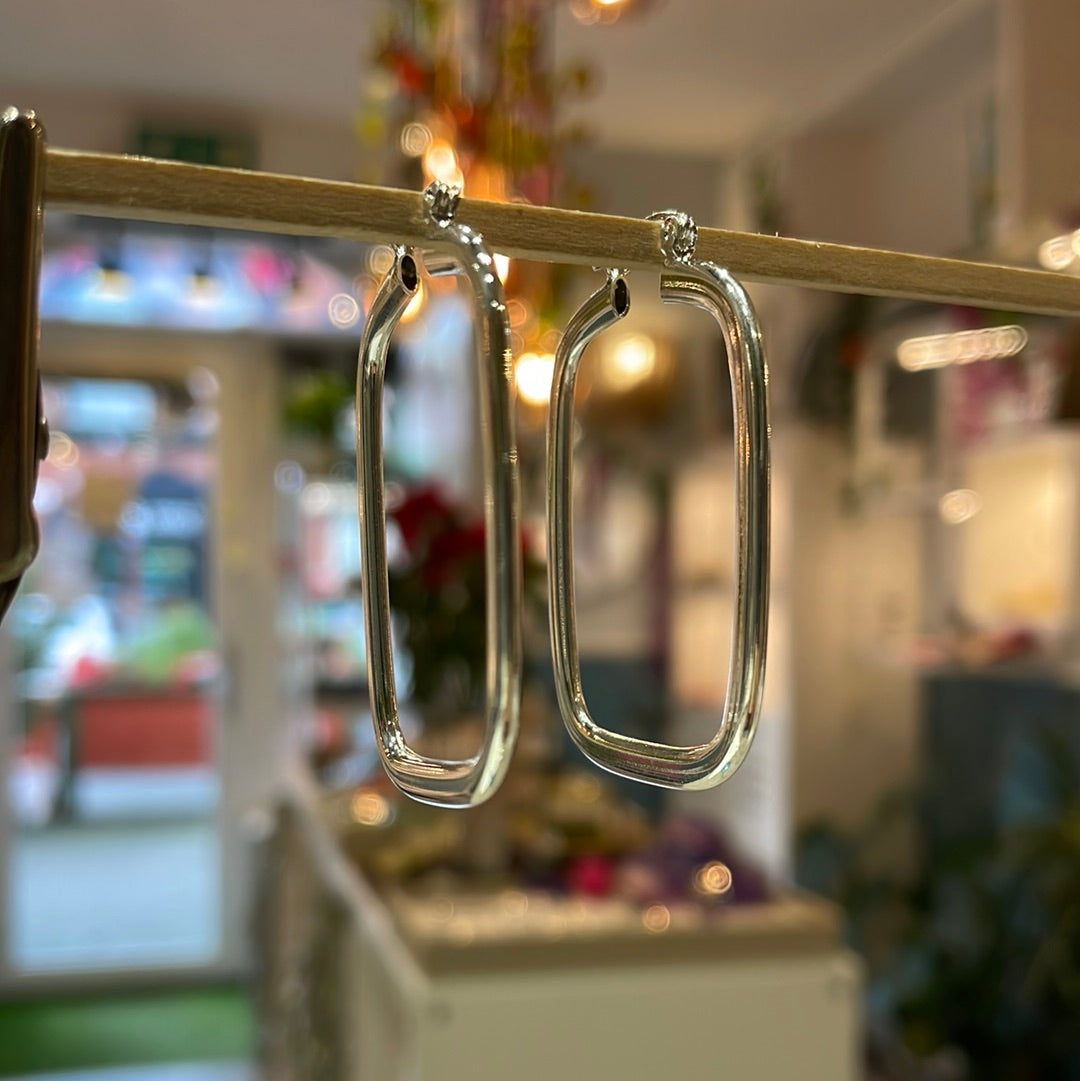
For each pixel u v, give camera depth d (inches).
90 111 144.2
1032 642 133.6
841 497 162.4
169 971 186.7
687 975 75.5
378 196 14.8
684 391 193.5
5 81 138.3
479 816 87.4
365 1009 88.4
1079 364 114.4
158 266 185.6
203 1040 163.3
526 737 95.8
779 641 166.1
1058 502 133.5
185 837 189.9
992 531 144.3
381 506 15.7
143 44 128.3
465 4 105.7
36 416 13.9
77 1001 180.1
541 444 117.1
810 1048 76.1
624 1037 73.5
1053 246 47.6
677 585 190.9
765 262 16.6
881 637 161.0
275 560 193.5
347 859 94.0
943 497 144.2
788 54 132.9
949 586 152.9
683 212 15.9
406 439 198.2
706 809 186.7
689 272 15.5
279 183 14.5
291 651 193.9
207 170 14.3
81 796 186.2
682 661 190.1
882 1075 143.7
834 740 163.6
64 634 185.8
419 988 72.1
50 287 183.5
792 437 163.2
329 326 191.8
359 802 107.3
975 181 130.7
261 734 192.1
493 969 73.5
